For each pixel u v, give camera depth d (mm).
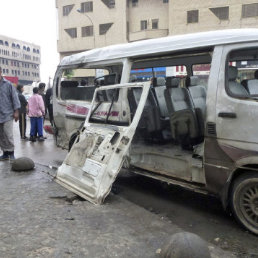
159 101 5230
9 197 4289
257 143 3344
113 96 4840
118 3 35875
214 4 29391
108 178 4125
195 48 4016
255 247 3270
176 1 30922
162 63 5480
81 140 4934
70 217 3617
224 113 3596
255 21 28172
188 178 4180
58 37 40844
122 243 3016
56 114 6652
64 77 6527
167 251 2605
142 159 4859
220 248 3006
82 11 38438
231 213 4008
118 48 5125
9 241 3045
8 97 6449
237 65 3818
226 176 3639
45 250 2877
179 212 4250
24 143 10000
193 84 5129
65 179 4840
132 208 3906
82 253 2834
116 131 4348
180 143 4871
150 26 35062
